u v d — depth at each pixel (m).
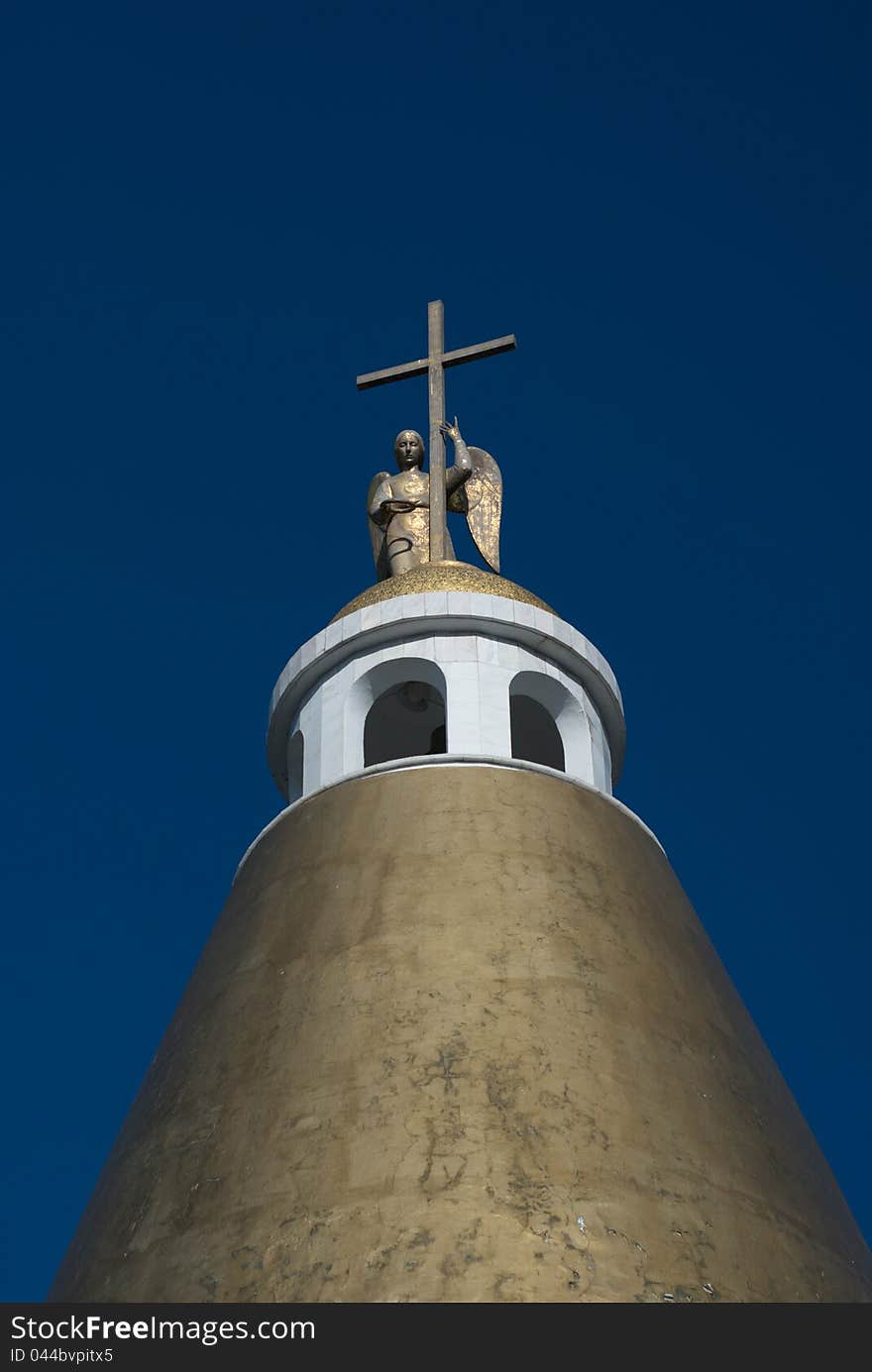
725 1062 49.28
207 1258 43.19
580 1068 46.19
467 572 60.09
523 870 51.59
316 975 49.31
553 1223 42.34
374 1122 44.72
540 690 58.91
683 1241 43.06
